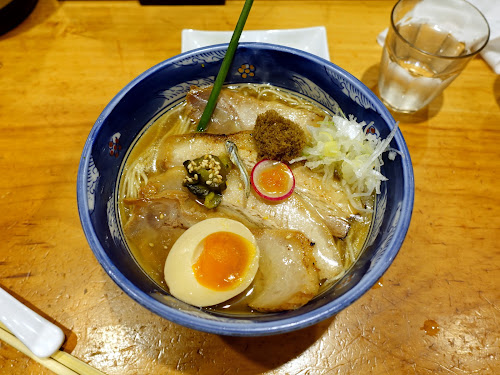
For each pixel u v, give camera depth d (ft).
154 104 0.86
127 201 0.79
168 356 0.72
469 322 0.76
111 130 0.77
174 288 0.70
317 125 0.87
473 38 0.98
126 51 1.09
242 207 0.80
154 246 0.77
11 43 1.09
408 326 0.76
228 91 0.91
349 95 0.82
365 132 0.81
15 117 0.99
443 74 0.91
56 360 0.70
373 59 1.09
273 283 0.73
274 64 0.87
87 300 0.77
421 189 0.90
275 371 0.72
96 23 1.14
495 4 1.06
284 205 0.80
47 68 1.06
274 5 1.18
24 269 0.80
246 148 0.83
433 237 0.85
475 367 0.72
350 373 0.72
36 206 0.87
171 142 0.86
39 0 1.17
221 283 0.70
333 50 1.10
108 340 0.73
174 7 1.17
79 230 0.85
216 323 0.56
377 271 0.60
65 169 0.92
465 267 0.82
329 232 0.78
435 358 0.73
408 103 0.99
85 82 1.04
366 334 0.75
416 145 0.96
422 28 1.03
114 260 0.65
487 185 0.91
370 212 0.80
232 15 1.16
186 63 0.83
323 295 0.69
